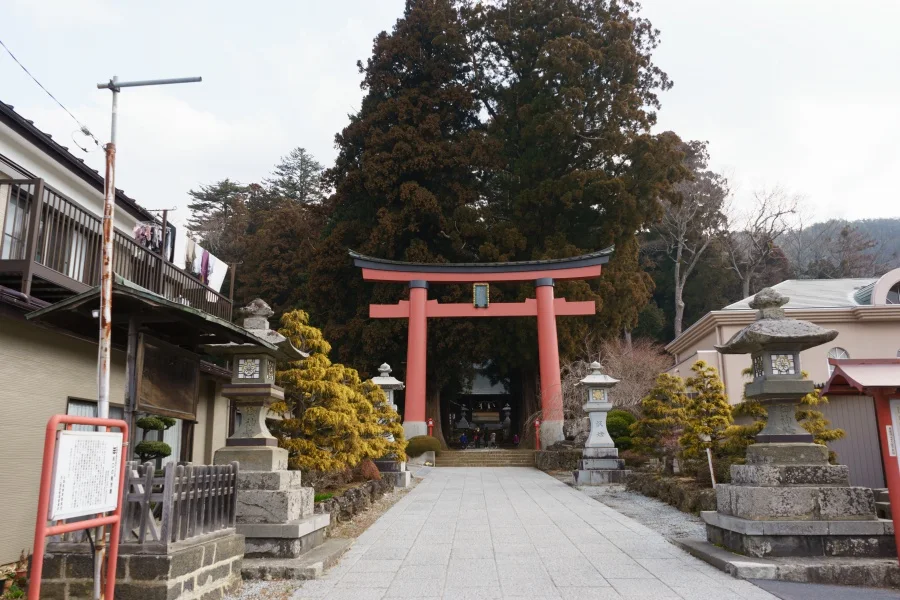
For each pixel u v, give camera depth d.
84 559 4.68
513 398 34.69
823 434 9.82
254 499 6.76
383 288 26.61
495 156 28.66
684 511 10.59
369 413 12.13
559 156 29.09
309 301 28.61
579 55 28.25
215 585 5.45
